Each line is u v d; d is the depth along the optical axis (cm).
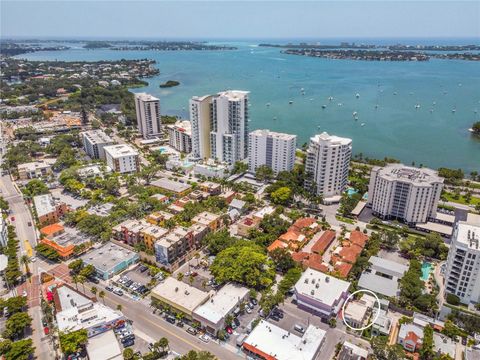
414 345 13425
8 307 15100
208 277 17850
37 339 14325
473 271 14638
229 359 13238
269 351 13038
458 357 13200
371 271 17788
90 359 12744
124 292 16800
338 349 13375
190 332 14525
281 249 18125
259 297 16400
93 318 14562
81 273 17275
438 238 19412
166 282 16600
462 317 14538
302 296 15588
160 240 18550
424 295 15550
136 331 14600
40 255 19650
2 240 19900
